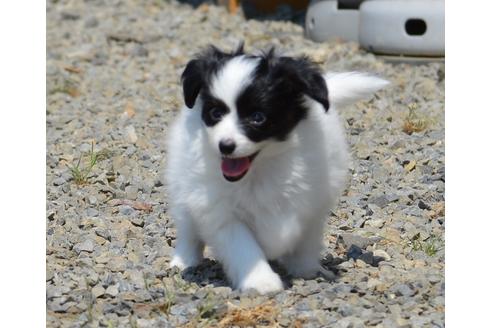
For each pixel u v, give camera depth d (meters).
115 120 12.41
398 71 13.97
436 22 13.95
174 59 14.98
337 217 9.26
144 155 10.96
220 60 7.16
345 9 15.24
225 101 6.91
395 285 7.40
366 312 6.93
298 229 7.52
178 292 7.32
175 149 7.71
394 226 8.98
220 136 6.85
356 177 10.21
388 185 10.06
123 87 13.84
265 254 7.64
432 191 9.82
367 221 9.13
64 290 7.46
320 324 6.76
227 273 7.50
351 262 8.12
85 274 7.82
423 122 11.72
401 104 12.70
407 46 14.16
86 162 10.81
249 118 6.93
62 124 12.27
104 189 9.93
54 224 9.06
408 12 14.08
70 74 14.45
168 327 6.78
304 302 7.09
